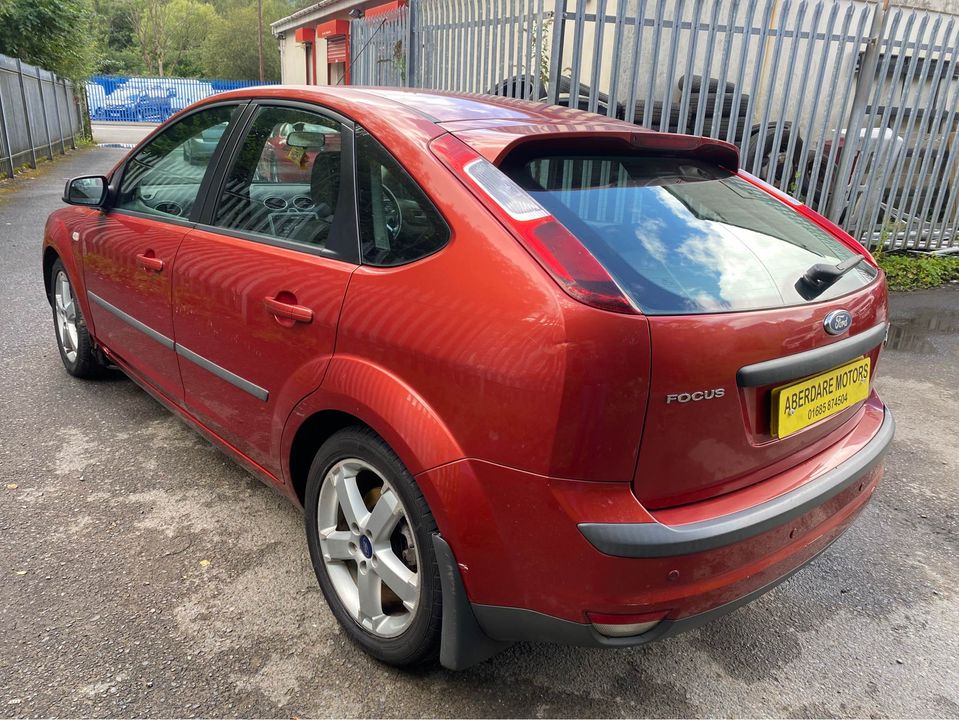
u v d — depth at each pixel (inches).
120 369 155.9
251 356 97.1
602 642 69.0
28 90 600.7
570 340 62.1
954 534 122.6
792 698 85.7
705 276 72.9
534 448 64.4
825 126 267.3
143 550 104.8
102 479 123.5
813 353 76.3
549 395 62.8
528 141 77.6
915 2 372.8
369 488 86.9
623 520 64.6
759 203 94.4
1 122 519.5
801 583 108.2
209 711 78.2
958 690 88.1
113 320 137.2
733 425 70.5
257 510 116.7
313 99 96.3
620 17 233.1
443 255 72.7
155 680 81.7
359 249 83.2
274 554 105.7
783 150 305.4
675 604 67.8
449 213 73.5
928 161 299.6
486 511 68.6
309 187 92.9
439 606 75.5
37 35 671.8
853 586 107.7
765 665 91.0
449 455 70.1
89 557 102.4
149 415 148.6
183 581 98.7
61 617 90.4
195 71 2359.7
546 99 261.9
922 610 102.9
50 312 213.5
